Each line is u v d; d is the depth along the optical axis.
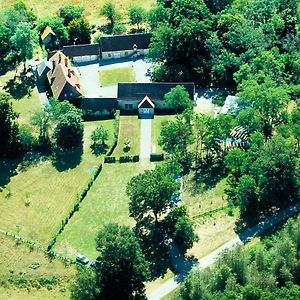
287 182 167.12
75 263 160.62
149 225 169.00
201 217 169.50
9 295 155.25
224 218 168.38
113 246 146.75
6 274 159.75
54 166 191.38
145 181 163.38
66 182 185.50
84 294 146.00
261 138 177.12
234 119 186.75
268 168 166.38
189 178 183.38
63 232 170.00
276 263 141.75
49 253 163.62
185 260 158.50
